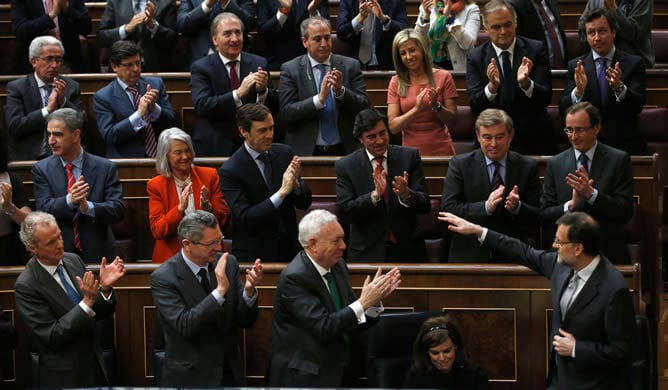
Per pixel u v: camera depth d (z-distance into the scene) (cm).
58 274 709
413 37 930
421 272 751
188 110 1064
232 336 695
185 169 825
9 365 770
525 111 934
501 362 748
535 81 938
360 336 718
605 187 789
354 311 656
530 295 743
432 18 1075
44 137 994
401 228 800
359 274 753
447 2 1064
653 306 858
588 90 945
